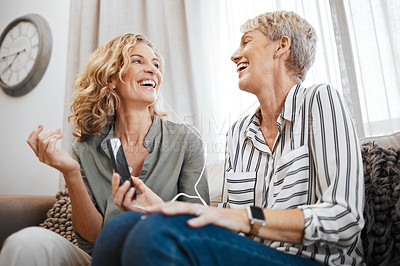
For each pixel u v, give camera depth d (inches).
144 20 88.0
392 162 31.8
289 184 29.8
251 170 35.1
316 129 29.5
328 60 59.4
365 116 54.1
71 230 51.9
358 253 29.6
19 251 29.8
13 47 115.7
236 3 72.7
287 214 23.9
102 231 22.7
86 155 44.8
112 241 21.7
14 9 121.0
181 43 79.5
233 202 34.6
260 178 34.1
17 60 113.7
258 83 35.2
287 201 29.2
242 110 68.4
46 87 106.1
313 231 23.3
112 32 88.4
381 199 30.4
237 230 22.6
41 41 108.2
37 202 59.0
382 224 29.9
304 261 24.4
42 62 107.3
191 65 76.4
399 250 28.6
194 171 44.1
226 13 74.5
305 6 62.5
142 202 32.3
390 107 52.6
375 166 32.3
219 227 21.0
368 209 30.9
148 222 18.7
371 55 54.1
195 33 78.1
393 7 53.4
